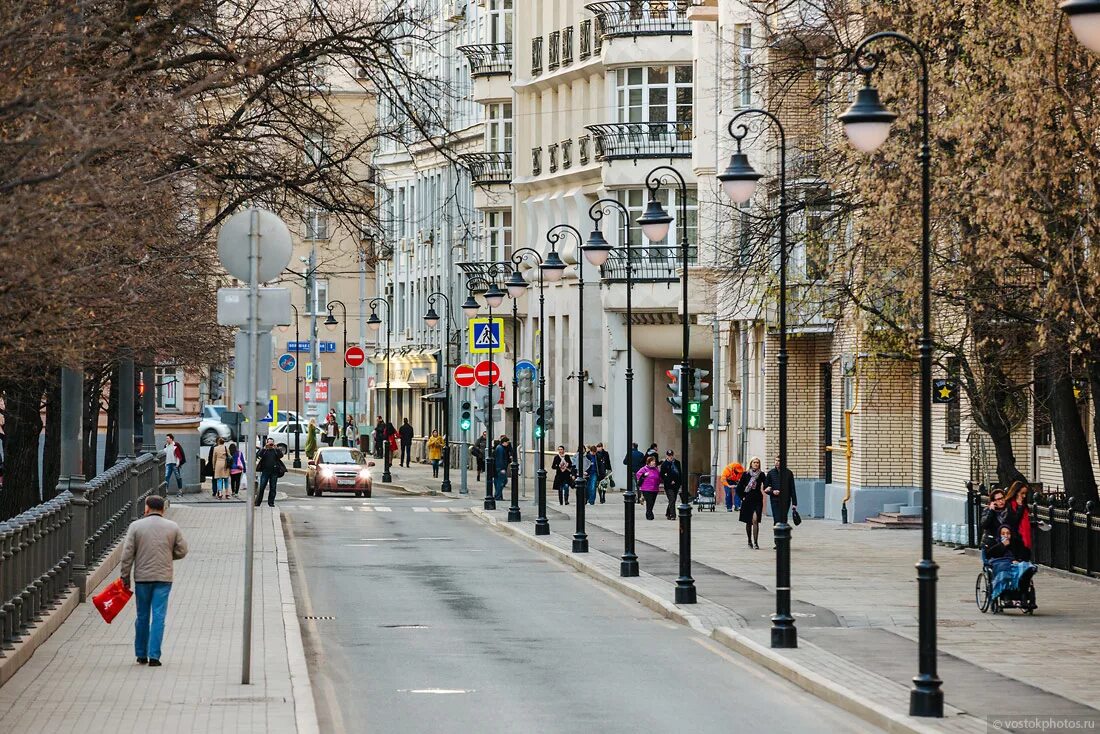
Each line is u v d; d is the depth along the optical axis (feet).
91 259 92.99
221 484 338.54
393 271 522.06
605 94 349.00
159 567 102.47
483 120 426.51
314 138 125.49
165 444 319.68
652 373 345.92
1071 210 123.95
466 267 416.26
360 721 88.94
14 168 75.72
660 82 338.95
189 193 116.78
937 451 222.69
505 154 413.39
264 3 117.70
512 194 411.95
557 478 298.15
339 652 117.39
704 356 337.31
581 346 205.98
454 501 316.81
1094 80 122.93
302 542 217.15
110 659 104.88
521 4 395.75
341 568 182.80
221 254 93.56
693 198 333.83
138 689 93.04
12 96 76.84
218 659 105.19
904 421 236.02
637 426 344.69
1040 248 127.13
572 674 107.14
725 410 294.87
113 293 93.35
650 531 229.25
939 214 138.21
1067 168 122.93
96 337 95.50
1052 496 172.45
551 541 213.87
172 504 288.92
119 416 202.90
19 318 81.00
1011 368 175.32
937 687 87.35
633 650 119.34
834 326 225.97
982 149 132.77
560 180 375.45
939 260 143.33
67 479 136.77
